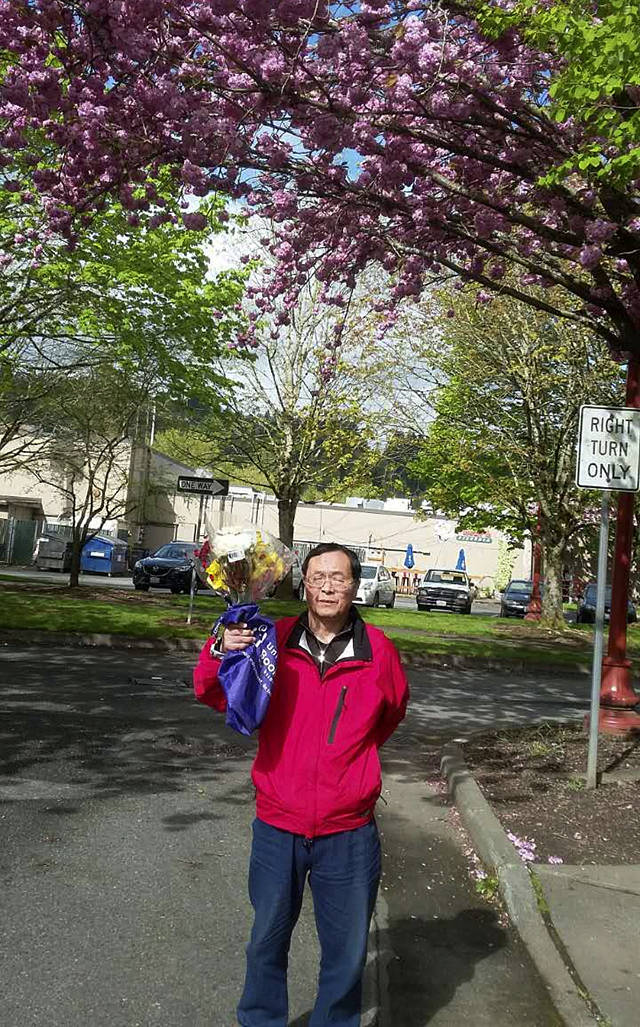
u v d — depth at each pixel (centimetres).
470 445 2525
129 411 2514
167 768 754
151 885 488
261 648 307
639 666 1888
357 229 883
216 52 706
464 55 741
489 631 2422
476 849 594
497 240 919
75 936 417
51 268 1545
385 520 6247
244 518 6047
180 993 369
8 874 490
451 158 895
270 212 834
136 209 834
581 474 768
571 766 808
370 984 388
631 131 622
